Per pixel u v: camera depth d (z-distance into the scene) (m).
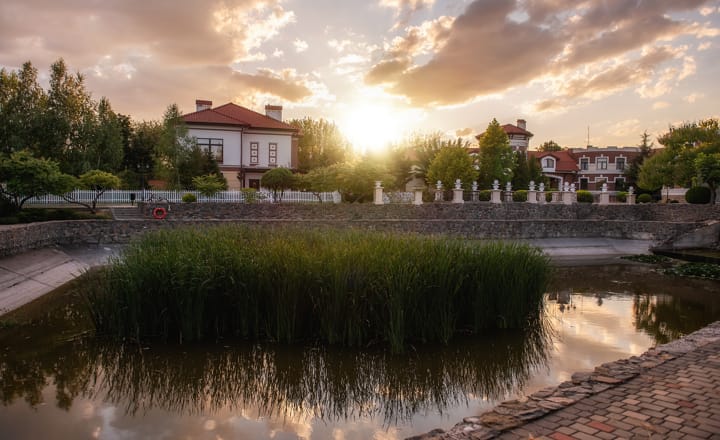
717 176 29.42
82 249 18.44
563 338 9.56
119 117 43.81
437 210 27.45
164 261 9.11
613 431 4.04
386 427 5.93
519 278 10.05
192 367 7.93
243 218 24.28
